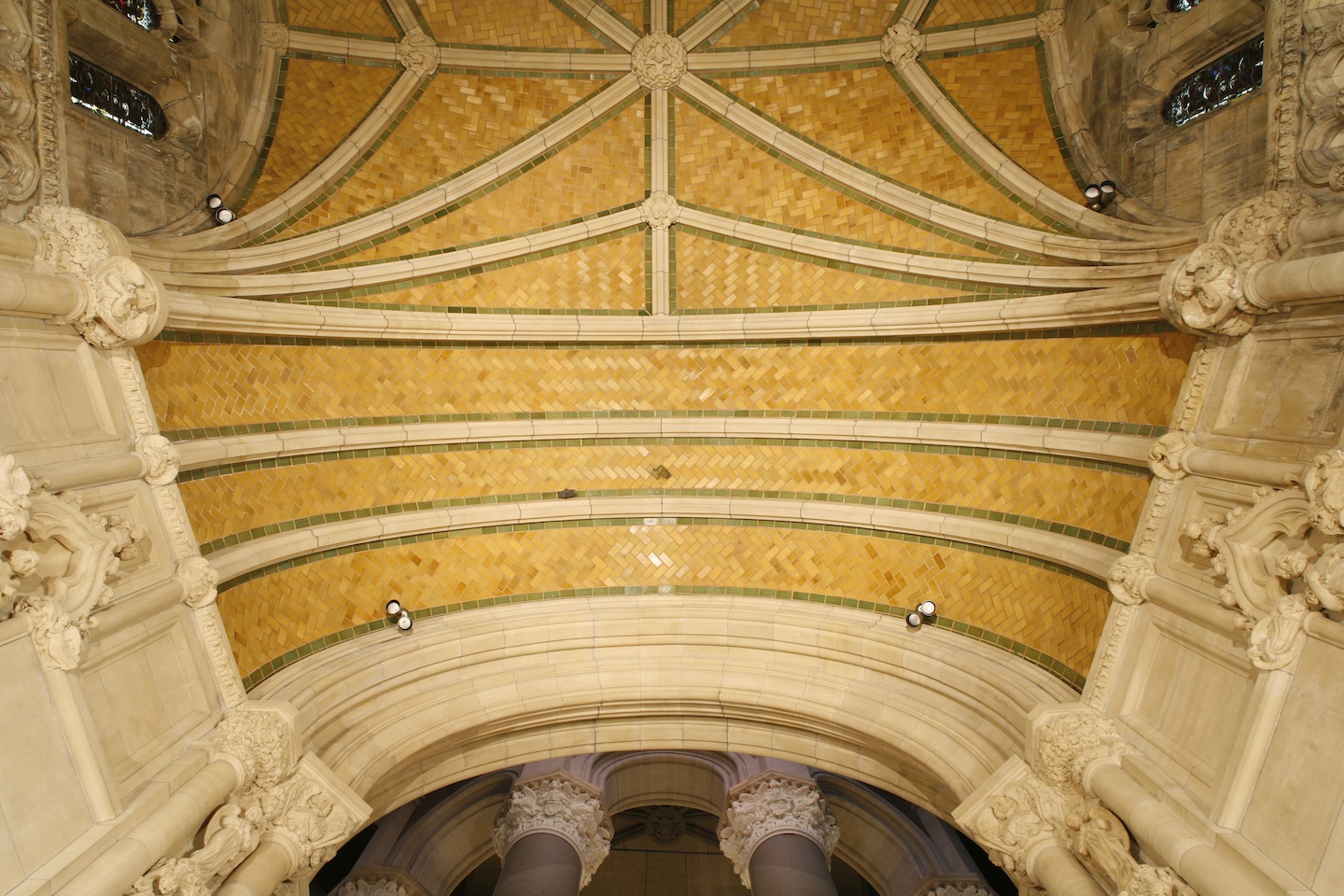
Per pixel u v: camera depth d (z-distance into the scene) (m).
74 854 6.06
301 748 8.80
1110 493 9.16
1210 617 7.21
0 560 5.68
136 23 8.93
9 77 6.55
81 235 6.84
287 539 9.68
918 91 10.75
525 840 13.87
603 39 11.09
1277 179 7.15
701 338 11.24
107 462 7.04
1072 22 10.36
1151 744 7.82
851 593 11.24
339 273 10.09
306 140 10.63
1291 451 6.74
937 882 15.12
